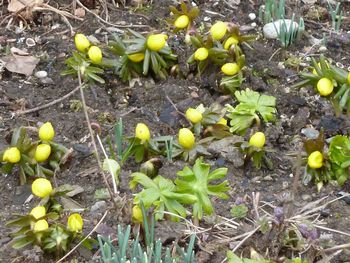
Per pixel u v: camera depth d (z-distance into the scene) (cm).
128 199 51
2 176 54
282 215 46
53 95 62
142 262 45
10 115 59
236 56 61
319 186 53
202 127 56
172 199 47
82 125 58
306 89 63
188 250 45
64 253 47
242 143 55
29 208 51
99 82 63
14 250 47
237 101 61
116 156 55
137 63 62
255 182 54
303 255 47
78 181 53
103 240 47
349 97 56
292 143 58
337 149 52
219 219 50
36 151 52
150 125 59
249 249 47
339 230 50
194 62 63
